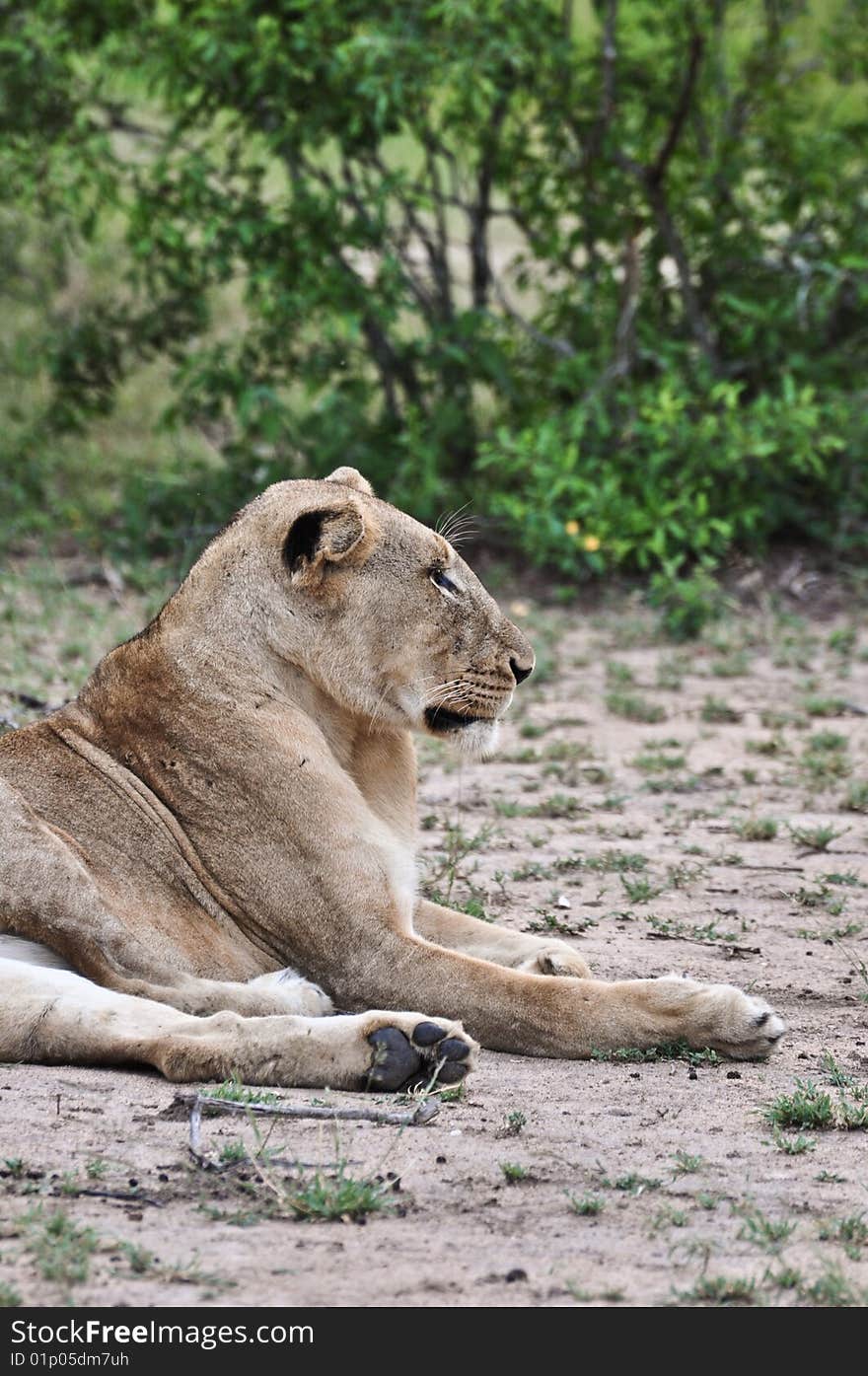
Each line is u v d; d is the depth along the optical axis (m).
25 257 25.94
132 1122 6.44
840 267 21.47
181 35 20.00
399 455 21.28
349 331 19.73
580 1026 7.54
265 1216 5.63
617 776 13.49
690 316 21.31
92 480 23.39
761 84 22.05
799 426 19.88
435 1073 6.92
